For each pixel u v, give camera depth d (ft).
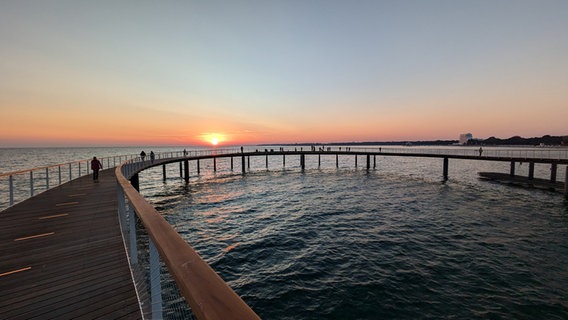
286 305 24.38
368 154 143.84
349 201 69.15
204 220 53.52
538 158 88.79
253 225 49.11
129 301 10.58
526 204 65.46
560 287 26.84
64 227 19.89
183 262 3.65
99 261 14.12
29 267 13.42
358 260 33.24
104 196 31.96
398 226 47.19
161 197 79.71
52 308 10.03
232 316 2.22
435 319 22.20
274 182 109.29
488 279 28.43
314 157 331.57
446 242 39.29
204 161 269.85
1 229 19.43
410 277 28.89
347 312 23.20
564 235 42.65
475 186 93.86
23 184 101.14
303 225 48.32
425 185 97.19
